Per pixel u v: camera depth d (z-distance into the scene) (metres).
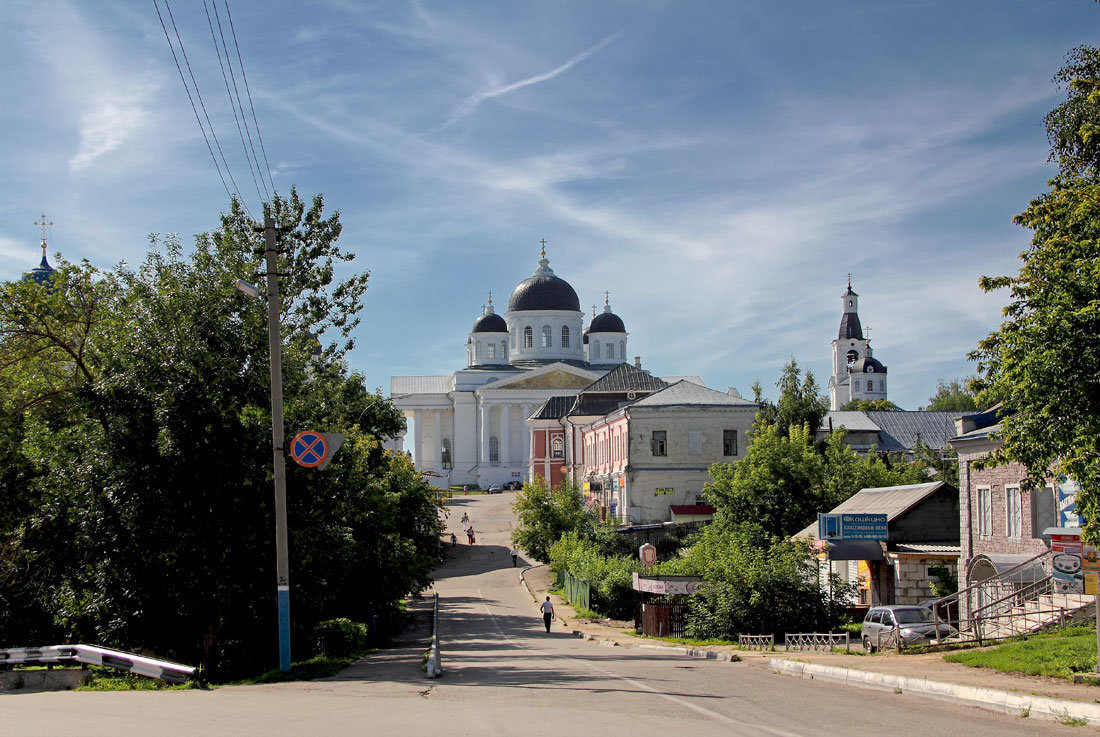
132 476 21.25
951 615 33.41
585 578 50.03
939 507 36.50
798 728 11.84
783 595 32.78
